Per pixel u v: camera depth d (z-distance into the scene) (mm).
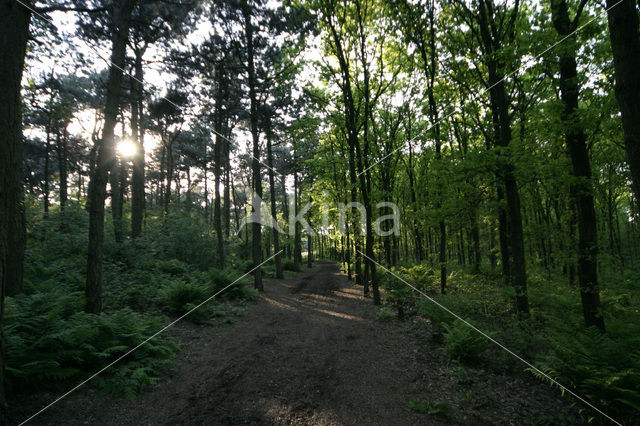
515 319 7375
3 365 3461
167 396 4562
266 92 14773
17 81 4086
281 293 14750
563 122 5988
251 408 4344
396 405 4484
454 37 10570
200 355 6242
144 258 11953
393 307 10867
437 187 8570
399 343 7141
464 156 8172
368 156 11953
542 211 13531
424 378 5344
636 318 6984
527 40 6414
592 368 4312
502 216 10453
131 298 8578
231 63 14523
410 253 28062
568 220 9906
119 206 16422
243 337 7621
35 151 20500
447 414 4238
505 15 8953
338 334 7910
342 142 16672
